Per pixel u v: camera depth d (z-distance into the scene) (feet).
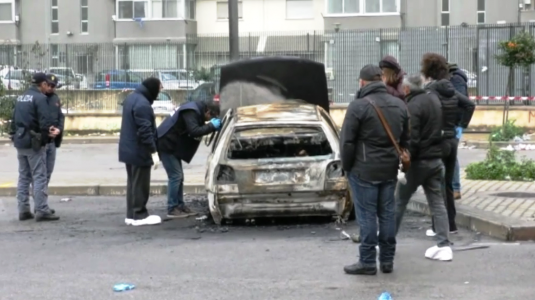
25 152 43.98
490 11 175.52
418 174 31.45
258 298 27.20
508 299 26.50
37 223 43.88
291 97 50.24
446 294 27.20
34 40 196.75
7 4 196.24
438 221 32.04
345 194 40.04
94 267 32.60
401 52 111.96
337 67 115.65
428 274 29.91
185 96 115.96
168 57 128.67
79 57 124.26
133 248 36.37
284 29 193.77
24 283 30.07
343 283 28.91
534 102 102.12
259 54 144.56
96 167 71.87
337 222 41.19
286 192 39.60
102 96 116.47
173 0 190.90
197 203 48.96
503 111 97.50
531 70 101.81
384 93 29.07
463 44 107.76
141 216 42.68
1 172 68.90
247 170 39.70
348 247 35.24
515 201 42.80
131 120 41.88
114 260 33.86
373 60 114.01
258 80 50.08
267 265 32.17
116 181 57.57
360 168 28.99
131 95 42.19
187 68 128.47
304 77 50.21
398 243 35.70
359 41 114.42
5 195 55.67
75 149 92.48
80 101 116.67
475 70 105.81
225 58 138.51
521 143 85.97
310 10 193.06
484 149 83.97
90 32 194.80
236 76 50.11
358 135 28.96
